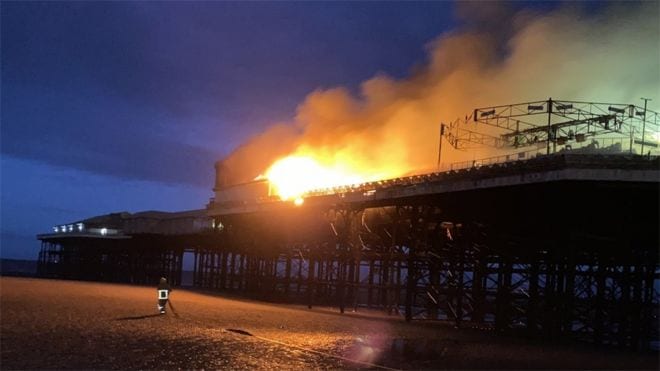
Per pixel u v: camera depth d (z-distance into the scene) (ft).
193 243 330.54
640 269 134.51
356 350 87.71
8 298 143.64
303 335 102.94
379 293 215.92
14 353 68.49
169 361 69.21
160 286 126.11
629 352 112.27
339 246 194.39
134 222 365.61
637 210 122.72
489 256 149.07
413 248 149.79
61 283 261.24
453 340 110.22
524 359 90.63
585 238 126.11
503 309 136.56
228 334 96.17
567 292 123.44
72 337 82.74
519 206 134.00
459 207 145.79
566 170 109.50
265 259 249.14
